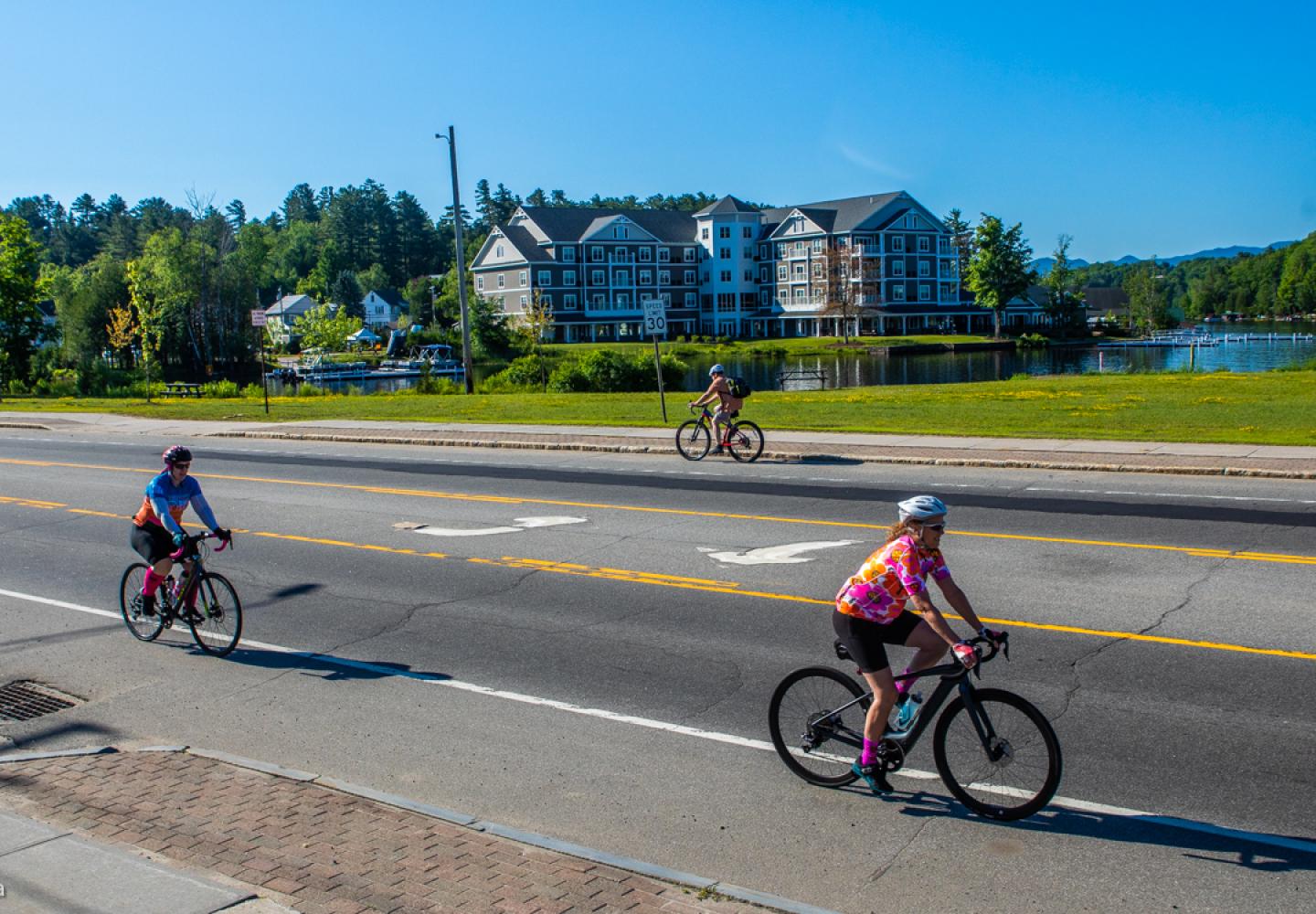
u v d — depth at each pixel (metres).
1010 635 10.25
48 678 10.22
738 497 18.20
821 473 20.44
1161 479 18.75
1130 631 10.23
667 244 124.06
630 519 16.59
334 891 5.74
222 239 99.38
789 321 124.56
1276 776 7.06
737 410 22.39
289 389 69.25
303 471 23.30
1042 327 129.88
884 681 6.79
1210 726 7.91
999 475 19.70
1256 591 11.38
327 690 9.62
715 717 8.56
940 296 123.88
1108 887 5.82
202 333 95.88
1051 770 6.52
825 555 13.77
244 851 6.28
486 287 122.25
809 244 120.62
